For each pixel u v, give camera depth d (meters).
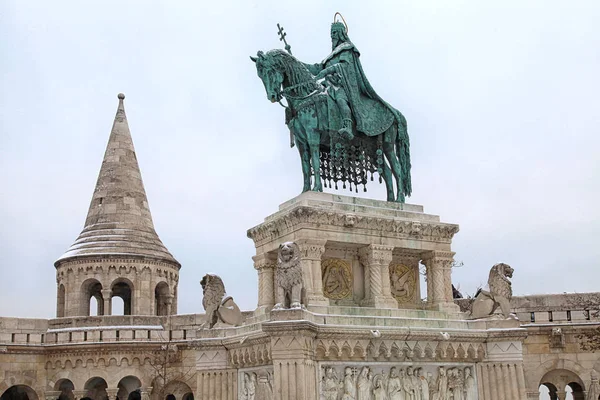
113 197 53.38
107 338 44.09
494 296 21.28
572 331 38.19
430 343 19.73
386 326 19.06
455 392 20.11
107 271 50.03
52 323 45.56
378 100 22.77
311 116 21.17
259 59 21.22
